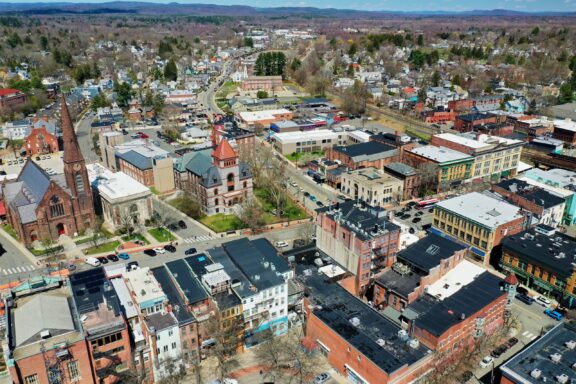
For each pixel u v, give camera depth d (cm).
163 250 16475
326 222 14875
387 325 11500
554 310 13462
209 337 11388
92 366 10025
